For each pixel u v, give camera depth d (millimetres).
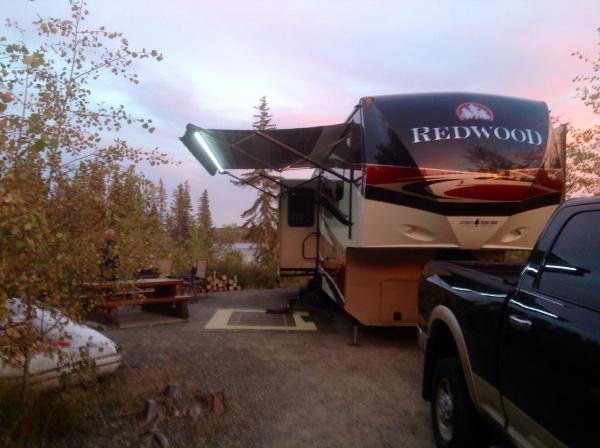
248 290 13898
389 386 5641
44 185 3705
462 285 3971
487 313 3320
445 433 3996
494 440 3615
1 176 3102
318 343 7527
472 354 3502
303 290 11242
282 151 9273
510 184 6367
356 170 6895
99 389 4758
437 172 6375
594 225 2631
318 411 4895
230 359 6492
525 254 8953
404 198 6434
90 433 4059
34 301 3486
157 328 8297
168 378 5414
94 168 3916
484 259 7355
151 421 4316
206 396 4711
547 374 2562
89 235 3926
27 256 3098
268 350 7023
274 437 4297
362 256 7383
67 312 3893
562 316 2529
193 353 6707
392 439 4316
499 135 6539
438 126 6547
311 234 11328
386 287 7383
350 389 5523
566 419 2389
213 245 17719
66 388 4199
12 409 3672
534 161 6500
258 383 5613
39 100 3738
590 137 8953
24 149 3332
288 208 11336
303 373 6031
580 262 2619
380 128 6562
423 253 7406
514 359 2914
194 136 7605
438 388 4160
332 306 10461
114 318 8273
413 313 7387
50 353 3551
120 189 3984
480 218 6402
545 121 6809
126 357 6379
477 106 6707
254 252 23156
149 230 4301
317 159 9969
